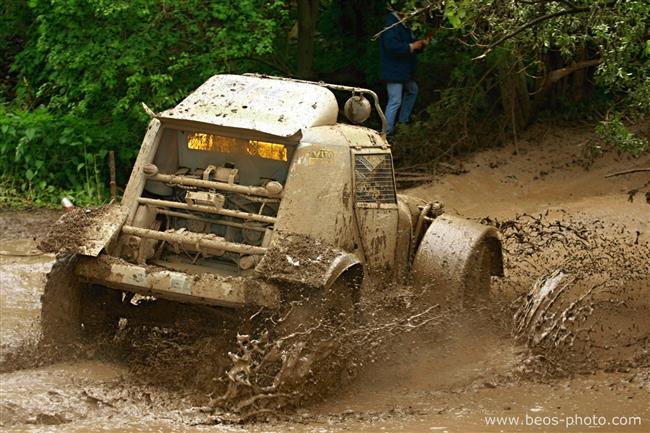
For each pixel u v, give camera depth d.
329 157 10.93
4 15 24.72
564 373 10.89
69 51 20.42
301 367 9.70
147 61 20.58
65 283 10.84
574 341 11.71
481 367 11.00
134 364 10.75
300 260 10.20
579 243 16.12
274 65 23.22
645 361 11.28
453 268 11.96
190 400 9.72
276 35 22.50
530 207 19.45
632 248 16.34
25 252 16.61
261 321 10.38
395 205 11.79
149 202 11.05
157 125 11.34
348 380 10.45
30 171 20.47
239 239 11.07
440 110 22.73
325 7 25.83
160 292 10.40
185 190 11.39
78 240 10.59
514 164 21.92
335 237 10.83
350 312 10.54
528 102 23.22
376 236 11.47
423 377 10.87
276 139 10.91
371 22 25.06
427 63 25.19
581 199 19.66
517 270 15.55
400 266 12.18
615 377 10.76
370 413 9.61
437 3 12.55
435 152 22.61
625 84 13.92
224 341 10.66
